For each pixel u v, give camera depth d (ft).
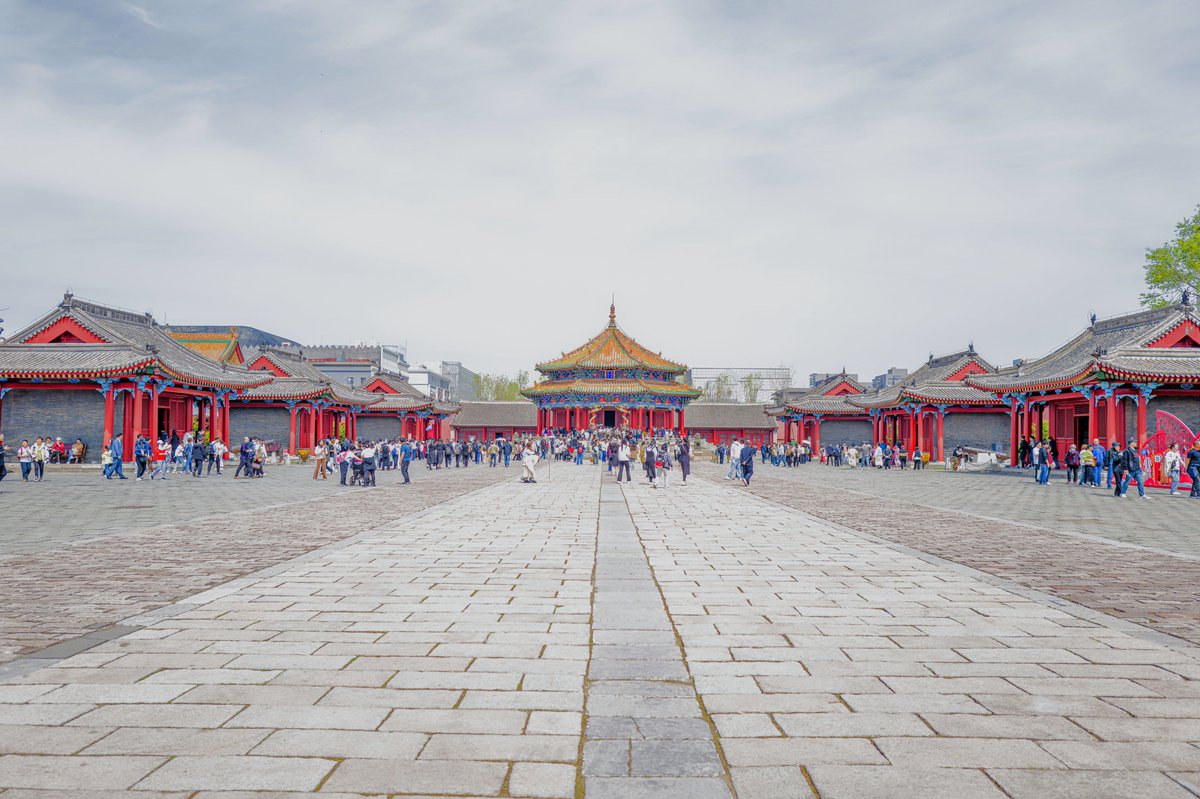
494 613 31.91
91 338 160.35
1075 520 71.00
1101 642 27.71
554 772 17.02
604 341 325.62
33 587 36.94
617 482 132.05
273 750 18.06
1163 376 137.69
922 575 41.09
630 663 24.93
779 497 99.55
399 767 17.21
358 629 29.17
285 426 229.25
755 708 20.98
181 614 31.50
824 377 390.83
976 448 221.25
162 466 130.72
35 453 119.55
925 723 19.97
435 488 113.19
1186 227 192.75
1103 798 15.94
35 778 16.56
